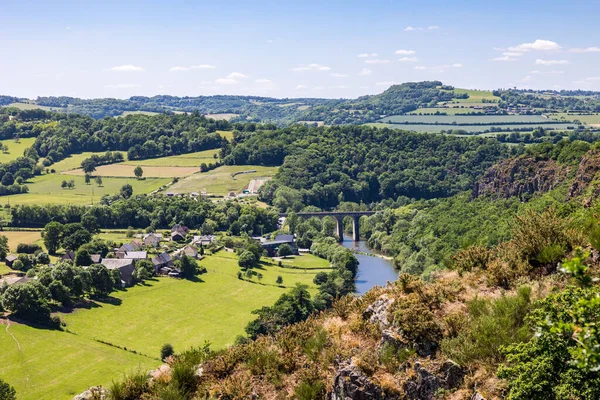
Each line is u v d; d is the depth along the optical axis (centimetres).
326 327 2544
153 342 9088
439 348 2133
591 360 1348
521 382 1777
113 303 10775
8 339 8625
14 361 8044
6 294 9331
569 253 2461
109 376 7694
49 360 8131
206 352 2747
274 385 2352
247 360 2533
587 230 2572
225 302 11150
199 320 10112
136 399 2516
